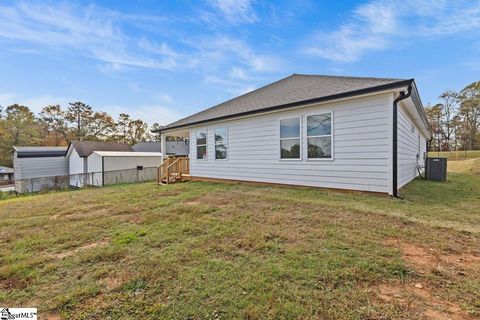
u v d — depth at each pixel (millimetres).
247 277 2320
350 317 1760
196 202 5879
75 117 40250
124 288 2223
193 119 11789
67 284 2338
